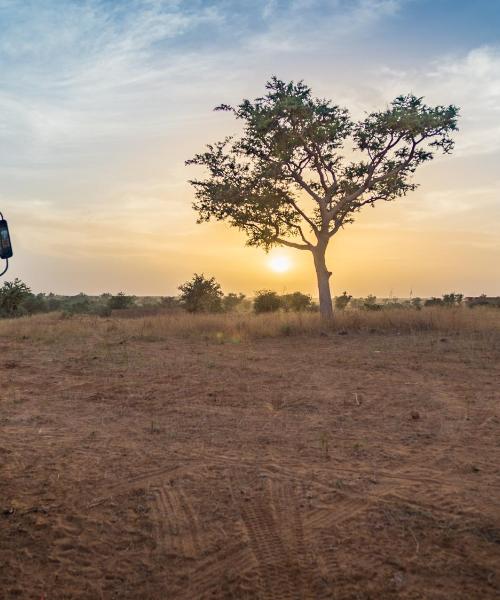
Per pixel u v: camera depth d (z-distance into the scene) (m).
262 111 18.20
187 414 6.80
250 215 19.28
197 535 3.61
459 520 3.71
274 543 3.50
